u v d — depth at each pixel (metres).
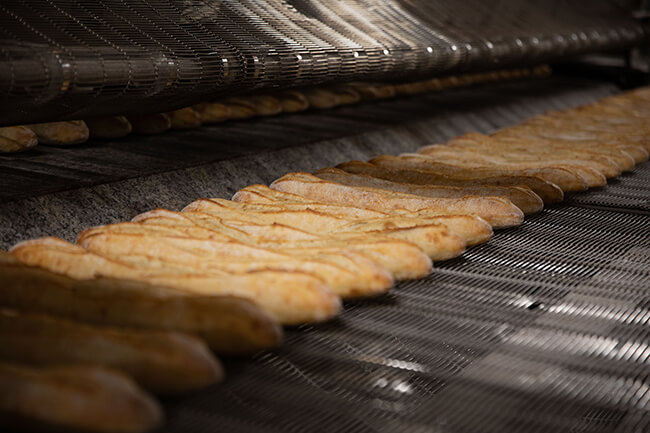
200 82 1.98
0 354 1.13
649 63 6.54
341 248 1.56
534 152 2.81
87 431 0.95
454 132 3.95
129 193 2.09
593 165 2.62
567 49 4.43
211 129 3.12
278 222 1.83
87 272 1.44
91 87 1.67
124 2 2.15
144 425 0.96
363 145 3.19
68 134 2.51
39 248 1.50
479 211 2.01
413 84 4.54
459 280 1.67
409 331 1.40
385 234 1.72
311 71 2.37
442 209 2.02
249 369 1.23
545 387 1.21
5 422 0.97
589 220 2.16
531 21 4.44
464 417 1.13
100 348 1.09
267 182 2.57
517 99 5.07
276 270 1.36
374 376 1.25
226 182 2.42
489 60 3.54
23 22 1.74
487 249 1.88
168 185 2.22
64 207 1.90
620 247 1.92
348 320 1.44
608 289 1.63
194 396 1.14
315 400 1.15
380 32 2.97
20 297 1.31
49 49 1.62
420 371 1.26
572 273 1.73
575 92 5.80
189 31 2.15
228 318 1.20
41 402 0.95
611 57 6.83
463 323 1.44
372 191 2.13
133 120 2.83
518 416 1.13
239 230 1.70
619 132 3.35
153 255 1.52
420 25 3.36
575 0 5.46
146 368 1.08
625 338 1.39
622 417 1.21
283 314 1.32
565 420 1.12
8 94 1.49
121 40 1.87
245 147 2.74
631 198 2.40
